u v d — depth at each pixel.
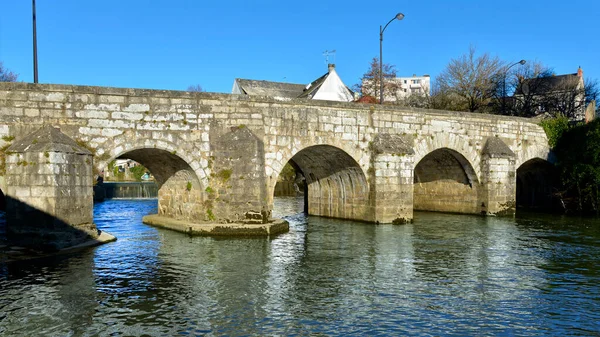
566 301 12.20
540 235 22.33
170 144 20.12
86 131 18.45
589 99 50.66
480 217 28.98
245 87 58.81
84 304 11.45
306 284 13.51
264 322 10.50
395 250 18.38
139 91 19.48
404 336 9.84
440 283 13.80
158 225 24.05
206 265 15.47
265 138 21.83
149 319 10.57
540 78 52.69
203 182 20.84
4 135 17.08
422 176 33.09
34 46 19.09
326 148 24.39
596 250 18.69
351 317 10.88
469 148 28.77
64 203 16.70
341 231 22.80
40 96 17.72
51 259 15.60
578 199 32.12
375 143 24.88
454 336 9.88
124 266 15.09
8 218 16.69
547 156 32.78
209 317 10.76
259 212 20.77
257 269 15.06
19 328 9.96
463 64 54.47
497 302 12.10
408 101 60.28
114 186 50.56
